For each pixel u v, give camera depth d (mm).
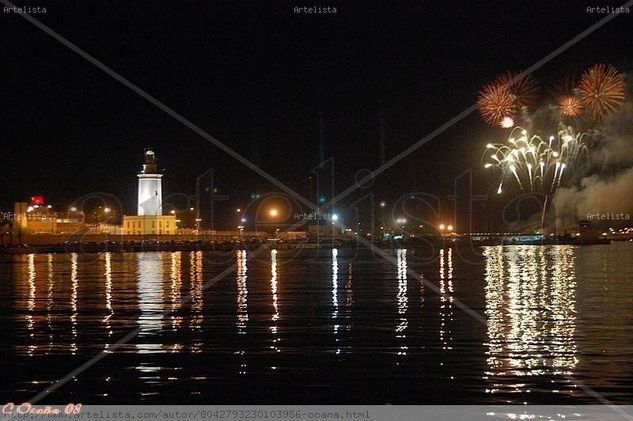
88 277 40844
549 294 28953
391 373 15242
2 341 18844
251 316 23156
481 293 29625
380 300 27328
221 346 18047
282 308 25125
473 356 16719
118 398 13773
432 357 16641
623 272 41344
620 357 16500
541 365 15805
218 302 27094
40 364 16172
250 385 14461
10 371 15586
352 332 19922
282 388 14266
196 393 14016
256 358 16656
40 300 28156
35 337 19406
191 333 19906
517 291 30328
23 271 46812
